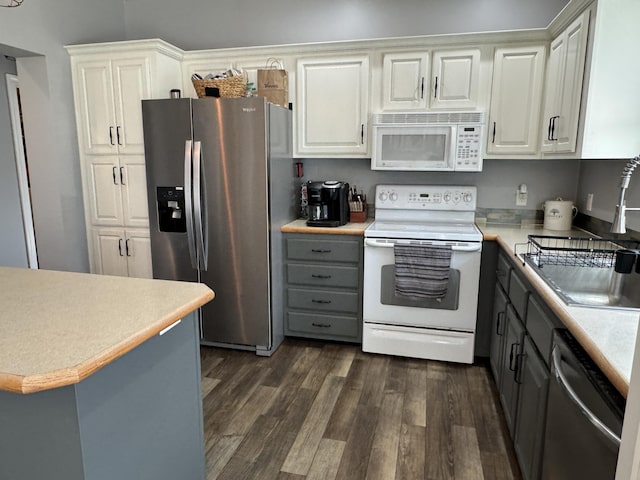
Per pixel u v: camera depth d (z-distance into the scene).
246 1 3.40
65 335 1.08
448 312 2.73
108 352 1.00
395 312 2.82
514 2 2.95
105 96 3.04
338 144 3.06
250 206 2.71
